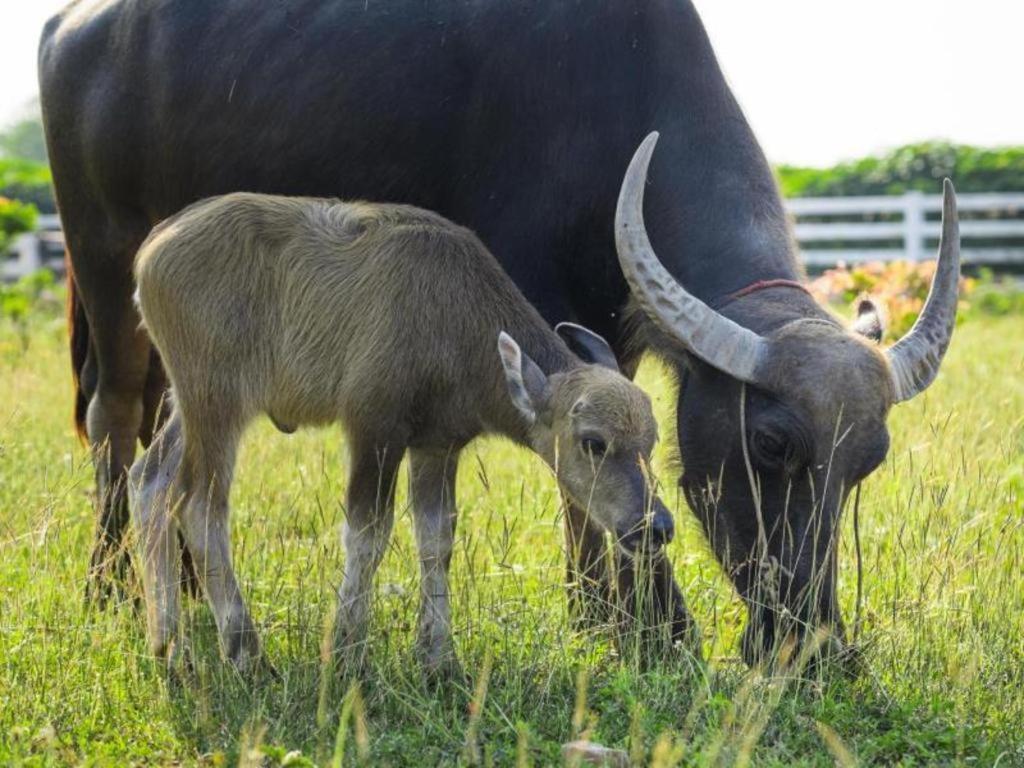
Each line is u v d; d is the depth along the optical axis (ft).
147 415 34.68
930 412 41.34
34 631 24.88
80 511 35.22
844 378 23.07
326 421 25.76
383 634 25.08
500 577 28.81
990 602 26.53
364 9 30.73
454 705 23.02
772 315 24.72
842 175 119.34
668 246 27.43
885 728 23.21
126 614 26.37
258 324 25.59
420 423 25.29
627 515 23.07
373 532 24.82
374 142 30.22
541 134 28.76
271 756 21.12
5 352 59.72
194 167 32.45
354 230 25.61
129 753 21.88
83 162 34.32
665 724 22.53
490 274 25.54
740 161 27.71
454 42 29.76
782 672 22.98
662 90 28.19
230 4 32.24
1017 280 104.17
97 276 34.42
